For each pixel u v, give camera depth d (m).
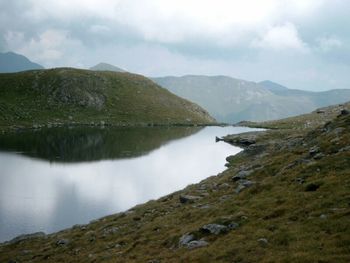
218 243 25.95
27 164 99.31
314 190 30.62
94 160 107.94
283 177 36.12
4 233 50.38
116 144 142.12
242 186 39.16
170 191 73.19
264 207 30.30
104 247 34.25
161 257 26.92
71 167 96.94
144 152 124.31
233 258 22.98
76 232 43.50
